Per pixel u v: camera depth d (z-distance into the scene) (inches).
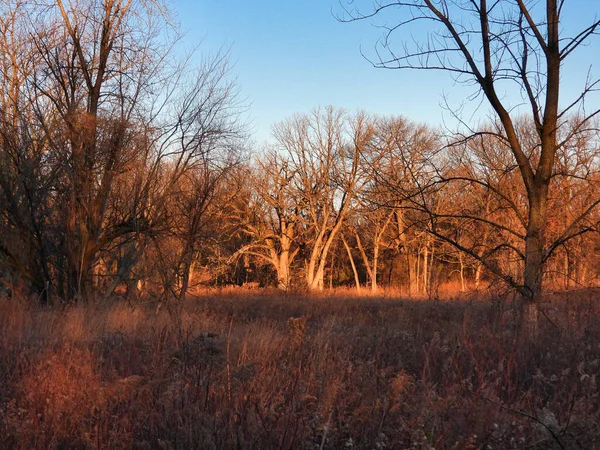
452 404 214.1
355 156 1628.9
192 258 772.6
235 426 204.1
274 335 394.9
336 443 200.4
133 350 342.0
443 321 530.6
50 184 684.7
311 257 2022.6
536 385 265.4
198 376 249.0
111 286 762.8
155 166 718.5
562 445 189.8
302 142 1969.7
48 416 213.6
